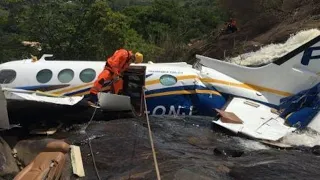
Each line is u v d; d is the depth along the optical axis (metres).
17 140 7.75
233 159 7.02
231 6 28.84
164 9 42.25
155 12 41.94
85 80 9.66
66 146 6.55
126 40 25.89
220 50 22.84
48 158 6.01
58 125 8.83
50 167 5.75
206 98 9.81
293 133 8.62
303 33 17.84
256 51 19.28
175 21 41.53
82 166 6.53
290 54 9.77
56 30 21.88
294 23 21.14
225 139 8.39
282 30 20.55
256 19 24.81
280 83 9.86
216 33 26.94
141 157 6.91
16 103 8.22
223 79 9.99
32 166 5.85
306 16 21.81
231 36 24.08
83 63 10.01
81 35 22.27
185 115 9.85
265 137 8.38
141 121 9.20
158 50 27.77
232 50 21.59
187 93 9.81
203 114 9.89
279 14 24.11
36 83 9.68
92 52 22.38
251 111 9.29
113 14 22.66
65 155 6.45
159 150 7.26
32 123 8.78
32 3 22.08
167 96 9.73
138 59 9.56
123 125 8.70
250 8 27.36
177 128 8.89
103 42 22.59
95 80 9.62
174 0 45.84
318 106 9.27
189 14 42.81
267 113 9.30
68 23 22.14
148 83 9.70
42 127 8.70
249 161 6.83
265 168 6.38
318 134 8.60
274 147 8.07
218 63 10.25
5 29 22.64
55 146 6.48
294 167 6.48
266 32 22.64
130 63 9.59
